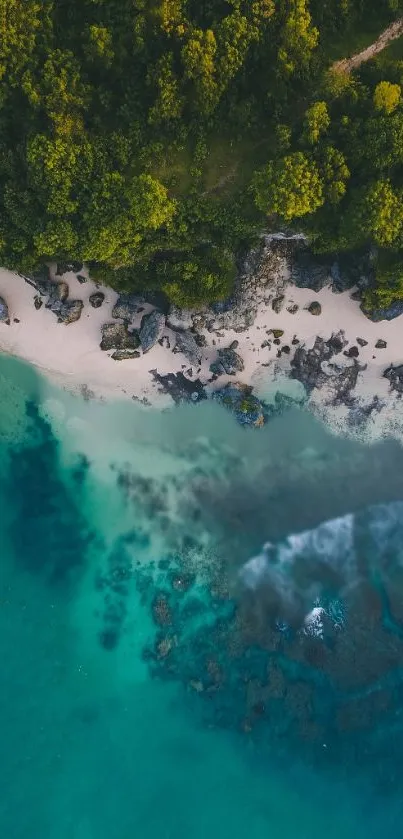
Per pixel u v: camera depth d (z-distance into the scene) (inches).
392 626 1219.9
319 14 902.4
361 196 922.7
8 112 947.3
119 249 1015.0
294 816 1206.3
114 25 895.7
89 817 1200.8
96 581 1233.4
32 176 951.0
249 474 1224.8
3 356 1202.0
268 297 1125.1
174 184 967.0
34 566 1224.2
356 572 1222.9
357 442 1222.3
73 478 1229.1
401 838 1201.4
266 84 927.0
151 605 1229.1
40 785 1206.9
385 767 1219.2
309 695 1219.2
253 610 1221.7
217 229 1015.0
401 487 1221.1
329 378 1190.3
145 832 1198.3
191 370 1191.6
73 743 1219.2
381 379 1189.1
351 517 1228.5
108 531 1234.0
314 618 1221.1
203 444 1221.7
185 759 1221.1
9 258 1071.6
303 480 1226.0
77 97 912.3
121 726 1223.5
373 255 1046.4
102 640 1229.7
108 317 1162.0
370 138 888.9
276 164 914.1
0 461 1220.5
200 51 860.0
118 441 1224.2
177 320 1131.9
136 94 932.0
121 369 1199.6
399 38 925.2
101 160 938.7
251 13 864.9
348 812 1211.2
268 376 1194.0
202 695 1221.7
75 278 1133.7
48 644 1221.1
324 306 1142.3
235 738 1221.7
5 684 1217.4
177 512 1228.5
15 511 1227.2
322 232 992.9
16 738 1213.1
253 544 1228.5
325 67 924.0
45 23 891.4
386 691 1221.1
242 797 1214.3
